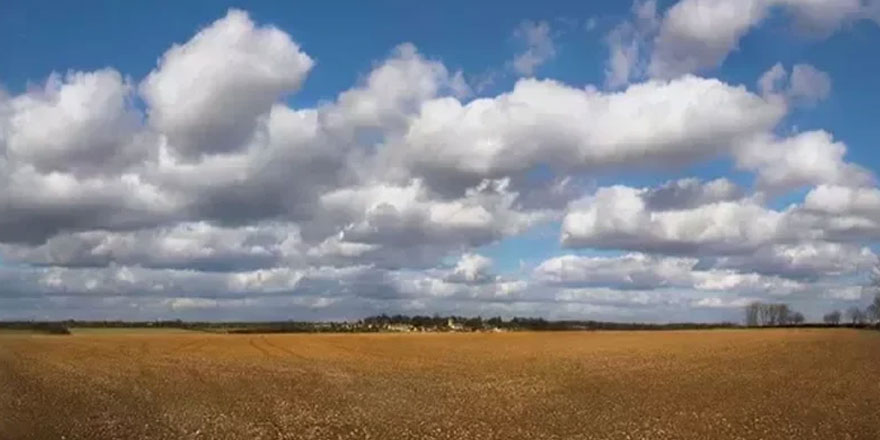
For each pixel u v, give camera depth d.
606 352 97.44
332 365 82.56
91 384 60.81
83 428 38.72
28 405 47.12
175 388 58.88
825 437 36.59
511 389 58.72
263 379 66.81
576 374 70.00
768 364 76.75
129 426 39.62
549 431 39.34
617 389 57.47
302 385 62.09
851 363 77.00
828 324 173.25
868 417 42.53
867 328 150.88
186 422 41.31
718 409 46.16
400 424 41.69
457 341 124.94
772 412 44.62
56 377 66.19
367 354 99.31
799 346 98.69
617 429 39.66
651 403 49.28
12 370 72.19
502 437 37.81
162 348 106.94
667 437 37.31
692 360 82.69
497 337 134.12
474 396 54.38
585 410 46.47
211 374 71.00
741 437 36.97
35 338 127.19
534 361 85.56
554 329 178.25
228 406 48.34
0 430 37.53
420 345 116.62
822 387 57.22
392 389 59.22
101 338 129.12
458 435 38.38
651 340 118.25
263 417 43.66
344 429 39.94
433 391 57.75
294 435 37.94
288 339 130.12
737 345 102.94
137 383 62.19
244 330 175.12
